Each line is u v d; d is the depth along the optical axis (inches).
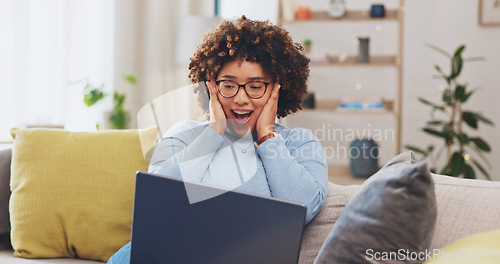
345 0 165.0
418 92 163.8
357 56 157.4
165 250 41.8
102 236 66.2
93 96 127.8
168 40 160.4
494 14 157.8
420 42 162.7
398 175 39.0
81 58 140.0
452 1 160.6
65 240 67.4
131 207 66.7
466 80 161.3
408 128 164.7
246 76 51.8
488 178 142.6
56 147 69.1
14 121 127.3
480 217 45.5
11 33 126.6
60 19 134.1
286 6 156.7
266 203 39.8
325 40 168.4
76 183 67.1
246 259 40.1
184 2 162.7
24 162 69.1
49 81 132.4
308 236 52.3
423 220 38.4
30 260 66.1
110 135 69.9
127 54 150.9
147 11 155.2
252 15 175.0
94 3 142.7
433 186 38.5
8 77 126.6
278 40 53.7
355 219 40.5
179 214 41.4
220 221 40.6
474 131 161.0
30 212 66.8
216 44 52.1
